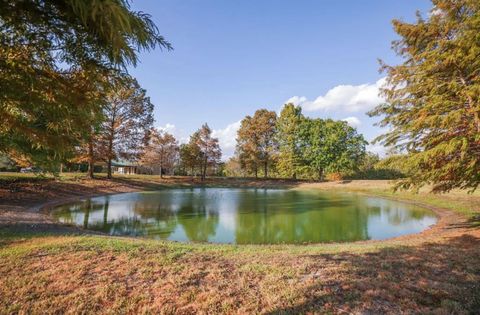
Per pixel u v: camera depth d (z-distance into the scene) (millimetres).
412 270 4156
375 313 2941
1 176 15836
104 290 3537
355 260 4738
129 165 46062
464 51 6496
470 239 6344
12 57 2039
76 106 2373
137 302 3291
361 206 16281
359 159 37719
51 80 2178
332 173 36406
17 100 2199
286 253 5398
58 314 3062
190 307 3191
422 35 7840
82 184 20250
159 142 33250
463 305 3064
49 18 1884
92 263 4441
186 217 12242
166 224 10641
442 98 6910
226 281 3848
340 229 10016
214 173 52062
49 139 2631
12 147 3475
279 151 39719
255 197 21875
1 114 2326
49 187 16859
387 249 5617
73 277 3902
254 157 38844
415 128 7293
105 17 1660
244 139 40469
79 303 3254
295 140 38344
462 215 11047
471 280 3744
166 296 3428
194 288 3631
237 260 4812
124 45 1856
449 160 7332
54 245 5371
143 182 27719
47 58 2172
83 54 2113
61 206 14148
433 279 3793
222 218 12086
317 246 6742
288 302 3240
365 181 31594
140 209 14312
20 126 2457
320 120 38938
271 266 4418
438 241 6438
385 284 3600
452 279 3783
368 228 10172
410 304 3094
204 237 8680
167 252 5164
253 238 8617
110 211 13398
